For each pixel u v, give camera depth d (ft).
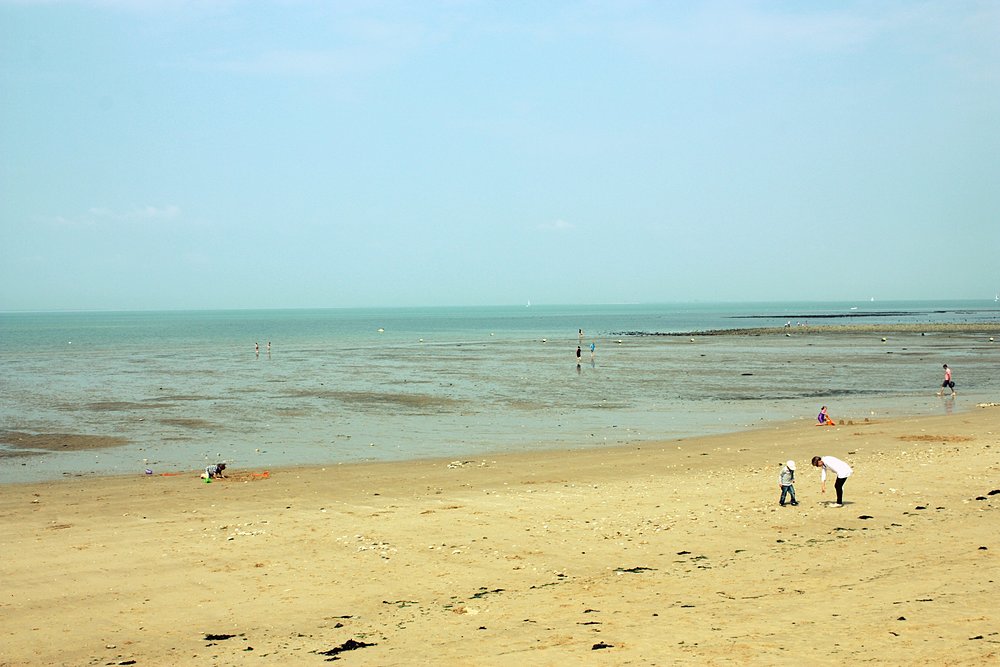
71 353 377.50
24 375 253.03
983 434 122.62
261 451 120.67
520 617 46.85
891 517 68.74
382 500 83.35
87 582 56.70
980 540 58.75
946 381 184.85
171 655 43.62
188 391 204.95
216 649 44.24
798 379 228.22
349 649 42.96
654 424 145.28
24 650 44.88
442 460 111.14
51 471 105.40
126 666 42.19
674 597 49.11
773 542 62.03
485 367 280.31
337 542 65.82
